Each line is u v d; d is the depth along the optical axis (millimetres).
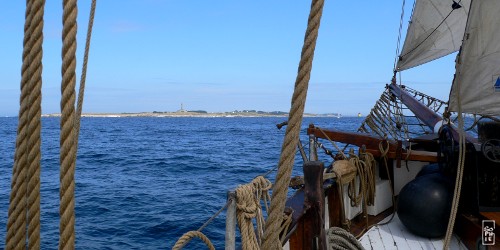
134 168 24641
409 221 5004
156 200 15023
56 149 37031
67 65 1312
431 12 11969
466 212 4730
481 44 4859
